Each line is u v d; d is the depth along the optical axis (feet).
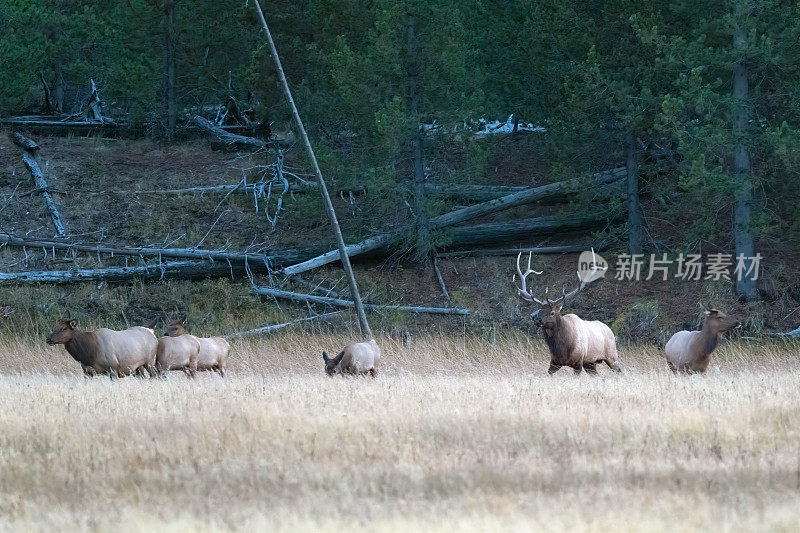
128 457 105.29
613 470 96.73
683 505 83.66
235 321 318.45
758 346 278.67
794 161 270.46
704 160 278.05
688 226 337.11
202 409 133.80
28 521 82.38
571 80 314.14
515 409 131.64
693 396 144.05
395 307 315.58
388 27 315.78
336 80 320.91
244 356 263.29
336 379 187.52
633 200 316.60
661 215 333.01
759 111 301.43
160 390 159.12
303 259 336.70
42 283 326.03
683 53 288.10
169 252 337.31
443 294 327.88
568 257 339.77
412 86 325.01
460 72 324.39
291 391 155.12
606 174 330.13
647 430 113.80
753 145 288.92
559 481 93.45
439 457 103.24
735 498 86.28
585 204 319.88
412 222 333.01
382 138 306.55
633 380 179.22
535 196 338.13
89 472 99.30
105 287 329.11
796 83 286.46
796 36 282.77
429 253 343.05
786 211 304.50
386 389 159.12
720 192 282.77
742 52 280.10
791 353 270.87
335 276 337.93
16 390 163.32
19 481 96.68
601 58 311.47
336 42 333.62
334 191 331.36
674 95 302.25
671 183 307.37
